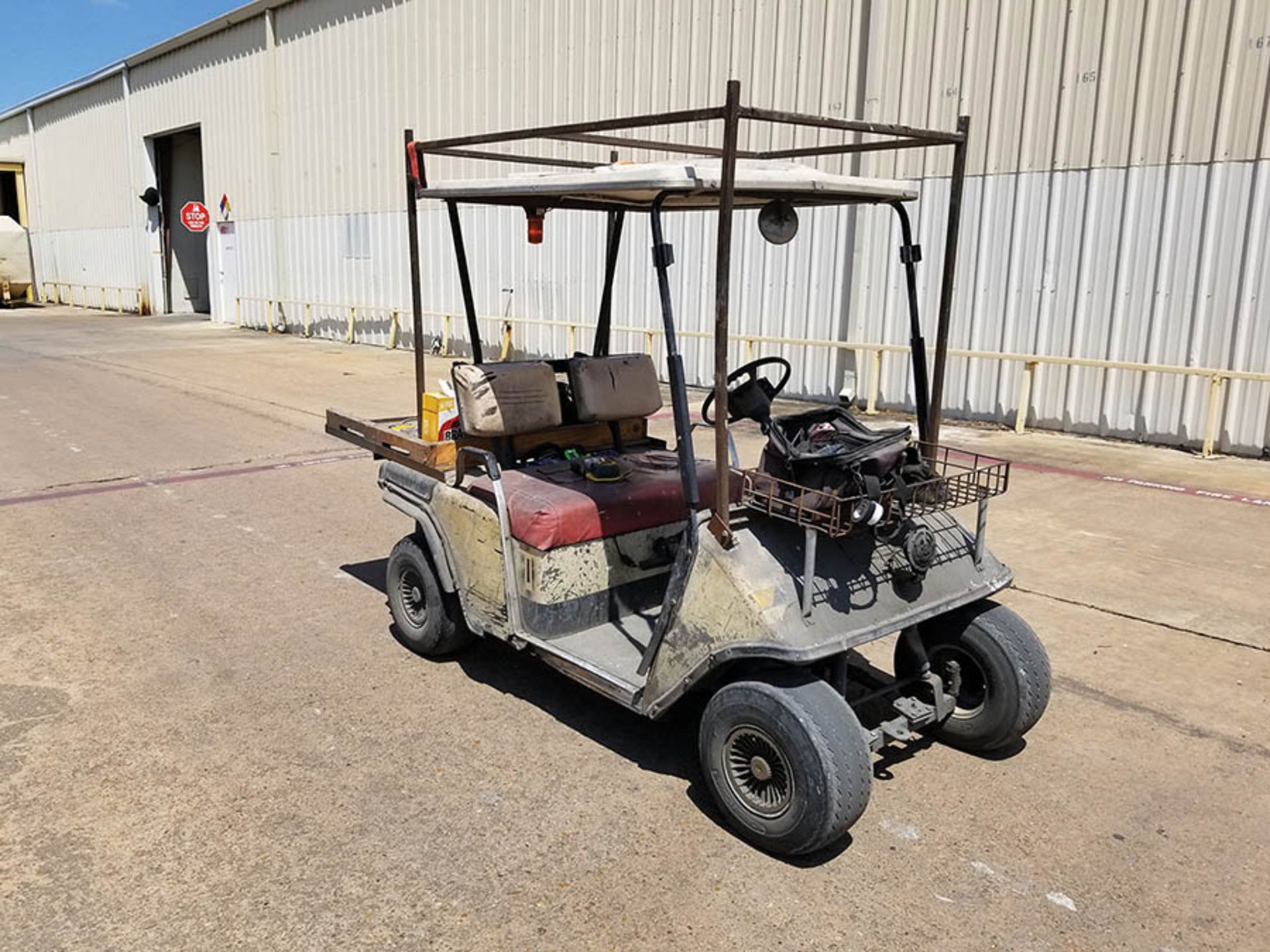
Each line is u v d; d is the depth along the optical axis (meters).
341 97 19.19
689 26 12.68
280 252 21.86
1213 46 8.70
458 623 4.37
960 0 10.16
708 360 13.16
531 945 2.67
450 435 4.41
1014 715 3.55
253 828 3.19
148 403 11.77
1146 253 9.31
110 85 28.55
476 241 16.64
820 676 3.38
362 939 2.68
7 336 21.06
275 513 7.02
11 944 2.64
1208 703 4.18
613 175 3.30
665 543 4.10
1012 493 7.58
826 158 11.52
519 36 15.09
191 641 4.73
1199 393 9.16
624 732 3.89
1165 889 2.96
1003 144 10.09
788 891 2.92
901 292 11.07
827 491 3.06
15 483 7.76
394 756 3.67
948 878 3.00
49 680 4.27
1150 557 6.04
